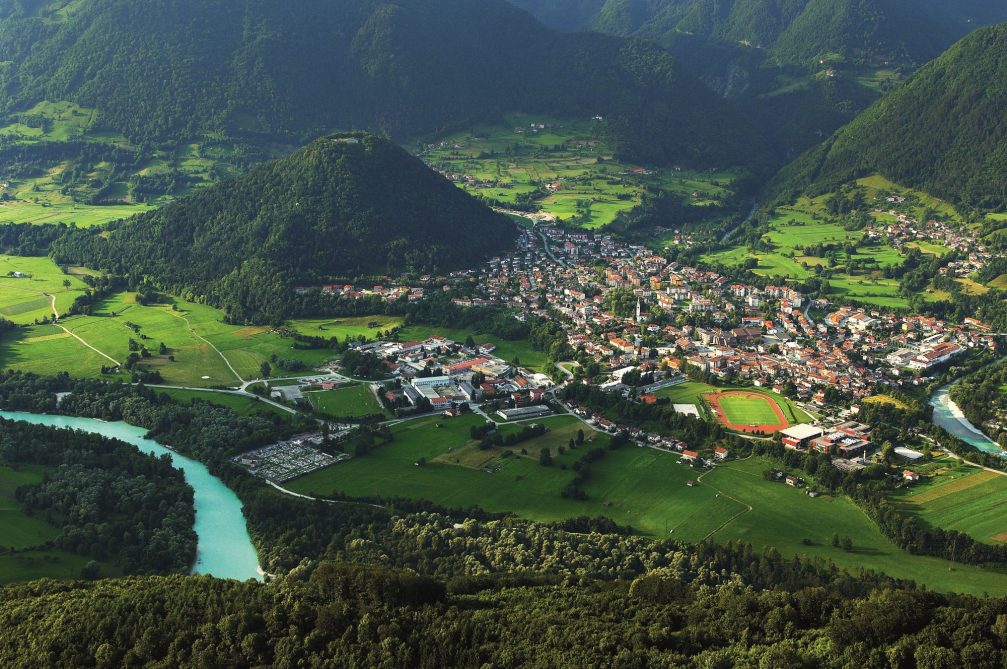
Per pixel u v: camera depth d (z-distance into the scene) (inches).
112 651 7209.6
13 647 7372.1
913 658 6604.3
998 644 6619.1
